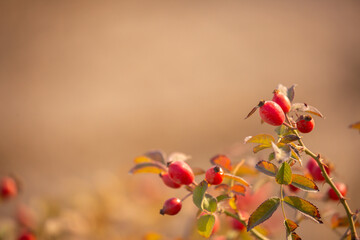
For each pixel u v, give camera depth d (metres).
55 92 15.19
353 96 12.59
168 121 12.46
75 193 4.19
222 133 11.48
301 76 14.94
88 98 14.81
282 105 1.90
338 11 20.02
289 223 1.82
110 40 18.27
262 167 1.85
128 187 4.26
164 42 18.44
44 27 18.44
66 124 12.92
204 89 14.65
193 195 1.88
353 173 7.16
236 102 13.30
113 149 11.17
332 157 8.37
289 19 19.86
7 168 9.98
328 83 13.91
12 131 12.43
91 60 17.06
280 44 17.38
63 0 19.42
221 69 16.25
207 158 10.12
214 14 20.86
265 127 11.66
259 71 15.77
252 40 18.33
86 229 3.72
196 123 12.16
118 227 3.98
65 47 17.61
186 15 20.58
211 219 1.92
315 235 5.30
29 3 18.88
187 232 2.97
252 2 22.31
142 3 20.77
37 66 16.58
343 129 10.15
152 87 15.17
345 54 16.00
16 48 17.39
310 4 21.34
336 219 2.39
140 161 2.19
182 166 1.92
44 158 10.71
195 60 16.80
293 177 1.87
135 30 19.11
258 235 2.04
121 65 16.83
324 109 11.98
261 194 2.87
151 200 4.17
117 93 14.95
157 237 3.01
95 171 9.71
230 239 2.46
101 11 20.17
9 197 3.34
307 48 17.16
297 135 1.86
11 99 14.66
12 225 3.52
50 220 3.55
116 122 12.78
